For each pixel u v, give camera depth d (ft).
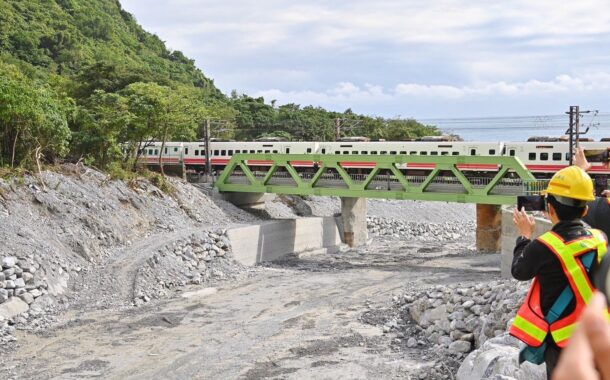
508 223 127.24
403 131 370.12
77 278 114.93
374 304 105.40
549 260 17.84
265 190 175.32
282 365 76.13
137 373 74.90
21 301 98.48
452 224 229.66
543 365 40.78
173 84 291.17
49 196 135.03
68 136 149.28
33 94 138.51
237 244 152.25
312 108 385.50
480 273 139.13
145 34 551.59
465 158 143.33
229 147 205.77
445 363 69.21
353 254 177.78
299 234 175.42
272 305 107.86
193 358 79.97
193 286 123.54
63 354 81.82
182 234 146.72
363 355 77.66
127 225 143.74
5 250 107.65
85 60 378.73
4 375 74.08
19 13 403.95
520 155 161.68
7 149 143.84
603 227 19.76
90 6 505.25
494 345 52.01
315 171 187.73
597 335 5.43
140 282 116.88
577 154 21.57
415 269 147.13
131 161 177.06
